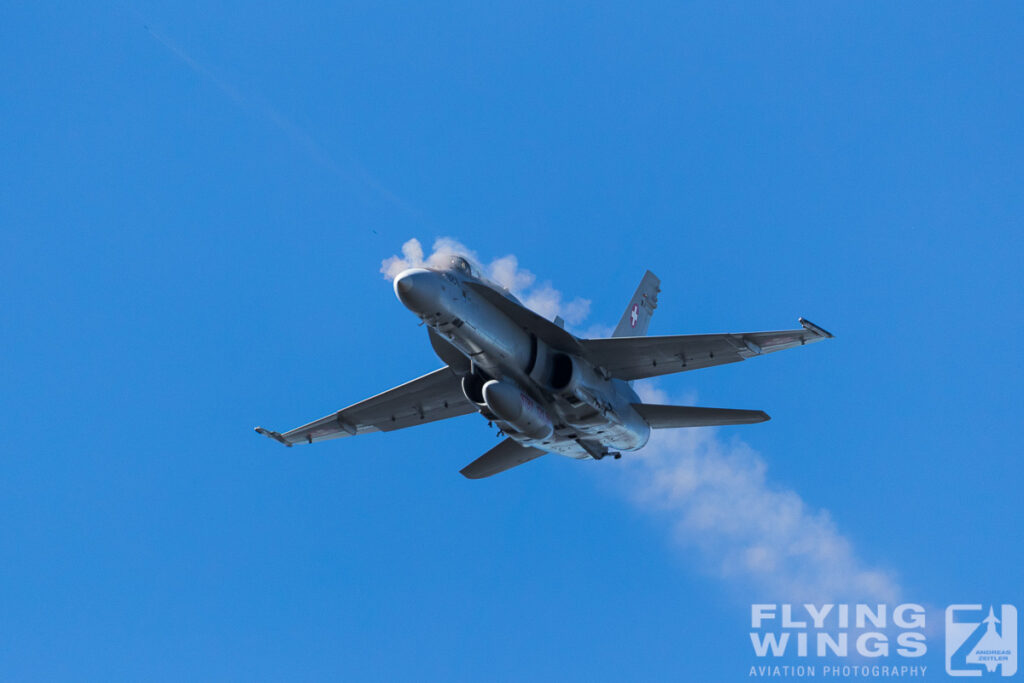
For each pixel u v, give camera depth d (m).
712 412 65.81
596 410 61.28
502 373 58.66
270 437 70.25
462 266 56.16
